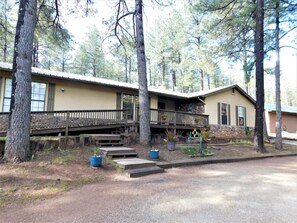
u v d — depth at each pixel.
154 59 30.70
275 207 3.78
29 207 3.75
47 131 8.84
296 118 26.98
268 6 11.51
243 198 4.22
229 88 17.50
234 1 12.41
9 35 10.14
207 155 8.85
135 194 4.42
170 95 14.90
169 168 6.93
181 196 4.31
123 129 11.28
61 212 3.56
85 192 4.52
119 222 3.20
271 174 6.33
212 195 4.38
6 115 8.13
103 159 6.77
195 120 14.45
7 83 9.74
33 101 10.27
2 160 5.69
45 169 5.50
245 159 8.97
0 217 3.37
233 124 17.69
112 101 12.95
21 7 6.27
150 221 3.22
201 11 12.70
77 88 11.67
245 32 13.55
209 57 14.65
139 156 7.78
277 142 12.46
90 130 10.81
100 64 32.22
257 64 11.23
